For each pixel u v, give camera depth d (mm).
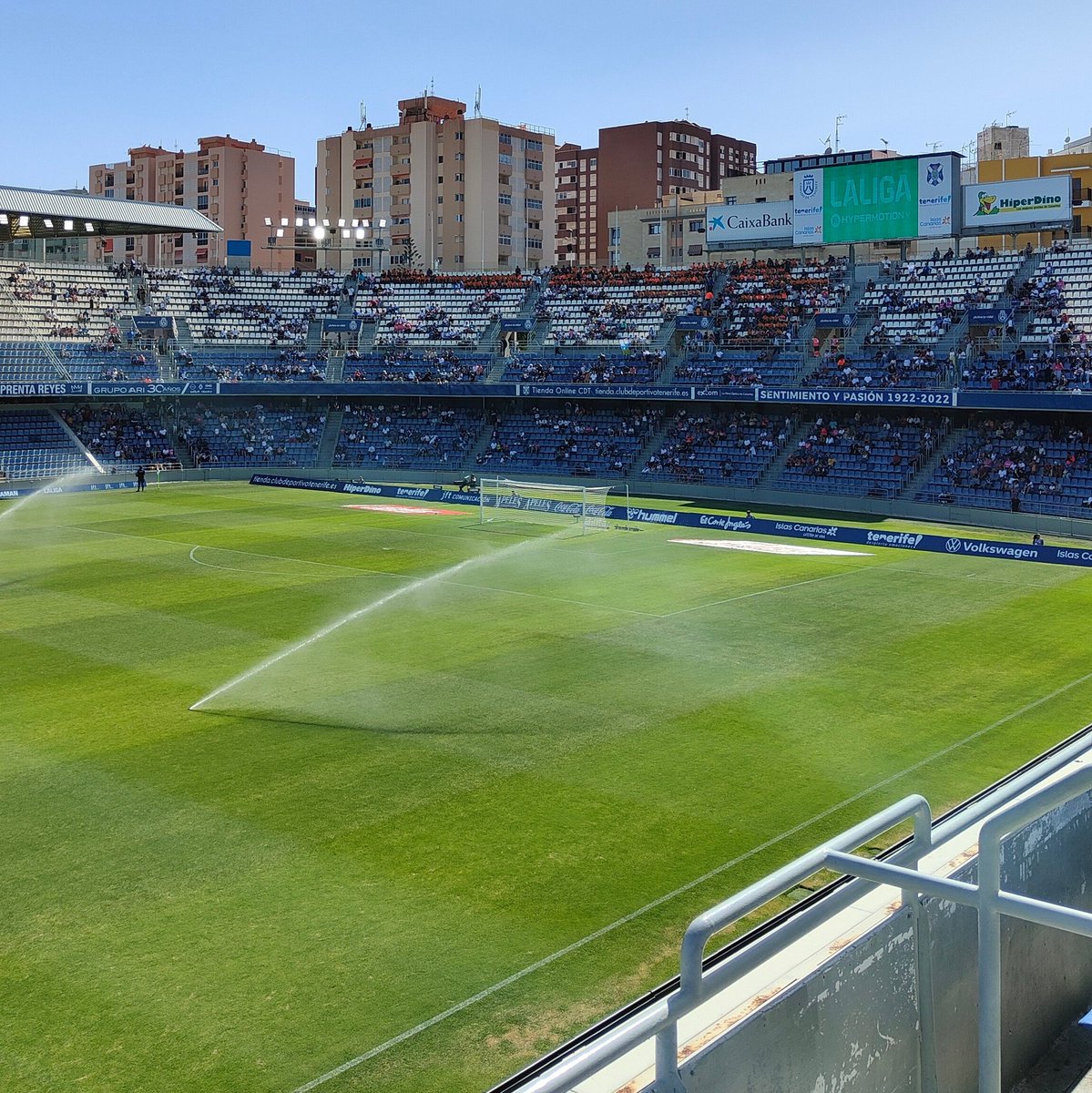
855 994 6602
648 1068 7465
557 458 81000
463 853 17641
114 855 17484
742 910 5457
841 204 79750
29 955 14367
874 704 26281
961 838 11648
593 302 90000
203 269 95625
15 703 25875
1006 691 27469
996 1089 5398
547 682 27812
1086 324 70000
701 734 23812
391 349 91188
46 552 48750
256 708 25500
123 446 81875
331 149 152750
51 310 87188
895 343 75188
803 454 72562
